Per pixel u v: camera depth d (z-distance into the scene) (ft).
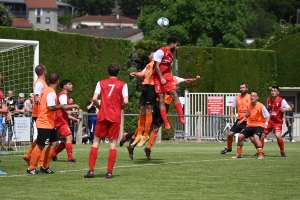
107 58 153.48
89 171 62.64
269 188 56.13
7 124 103.14
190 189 55.31
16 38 129.18
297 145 139.13
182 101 157.07
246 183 59.36
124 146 122.52
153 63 76.95
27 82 125.29
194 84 175.63
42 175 64.85
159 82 76.38
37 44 99.09
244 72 184.44
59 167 73.56
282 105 93.56
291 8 521.24
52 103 64.08
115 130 61.41
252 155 95.71
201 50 176.55
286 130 173.17
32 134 104.99
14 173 66.80
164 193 52.85
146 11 299.38
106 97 60.64
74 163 79.00
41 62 134.00
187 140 157.48
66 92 80.33
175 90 76.48
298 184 58.75
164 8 286.87
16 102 112.98
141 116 79.15
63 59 140.05
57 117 80.12
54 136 66.64
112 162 62.13
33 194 51.93
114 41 155.74
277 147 126.93
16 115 110.63
